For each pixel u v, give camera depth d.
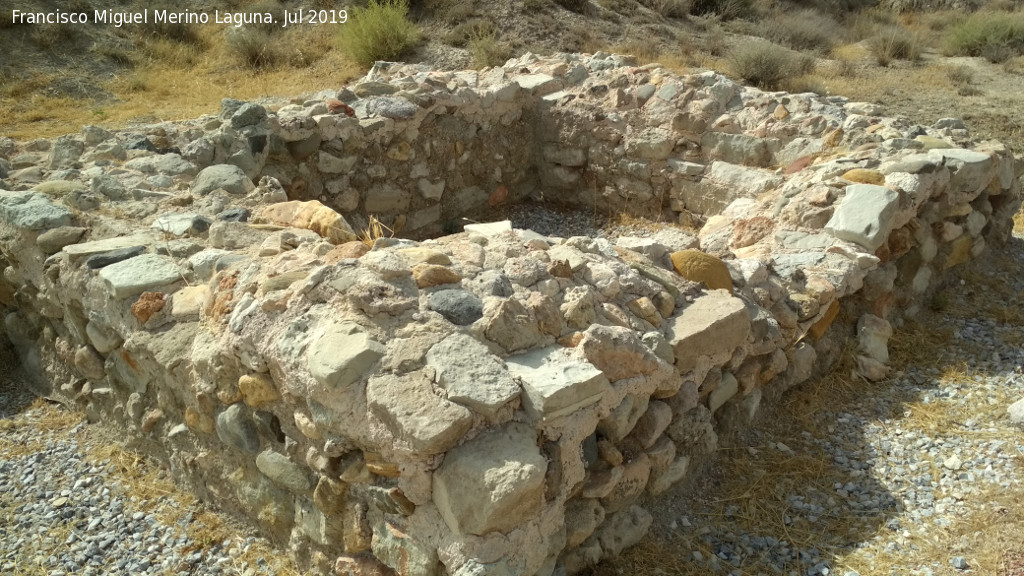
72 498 3.23
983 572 2.68
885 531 2.93
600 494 2.66
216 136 5.32
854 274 4.02
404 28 11.95
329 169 5.89
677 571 2.76
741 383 3.39
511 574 2.27
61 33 10.93
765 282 3.76
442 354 2.45
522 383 2.43
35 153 5.32
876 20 18.27
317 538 2.70
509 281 2.90
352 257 3.03
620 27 13.89
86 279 3.42
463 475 2.21
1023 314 4.52
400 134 6.27
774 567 2.79
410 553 2.38
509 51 12.03
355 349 2.43
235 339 2.75
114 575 2.82
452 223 6.84
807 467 3.31
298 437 2.69
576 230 6.79
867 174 4.67
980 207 5.06
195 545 2.97
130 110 9.05
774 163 6.07
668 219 6.64
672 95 6.59
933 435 3.50
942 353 4.19
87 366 3.60
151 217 4.22
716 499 3.15
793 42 14.69
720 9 16.27
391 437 2.30
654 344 2.85
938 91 11.26
